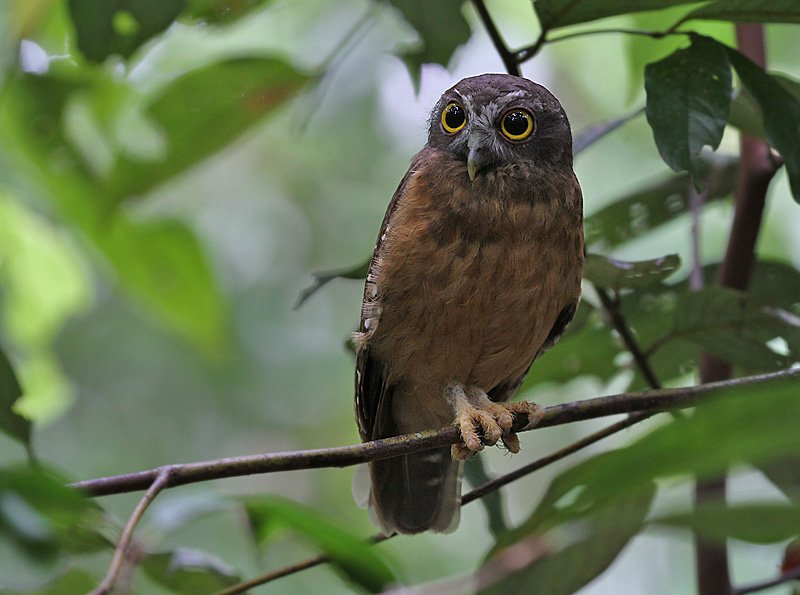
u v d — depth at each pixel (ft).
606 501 10.54
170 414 51.21
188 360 51.90
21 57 29.35
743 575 38.63
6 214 32.50
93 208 31.04
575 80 51.08
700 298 21.17
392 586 16.61
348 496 52.49
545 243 23.34
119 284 35.58
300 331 54.80
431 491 26.02
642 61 28.86
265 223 56.03
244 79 27.37
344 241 55.98
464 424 22.79
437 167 24.00
